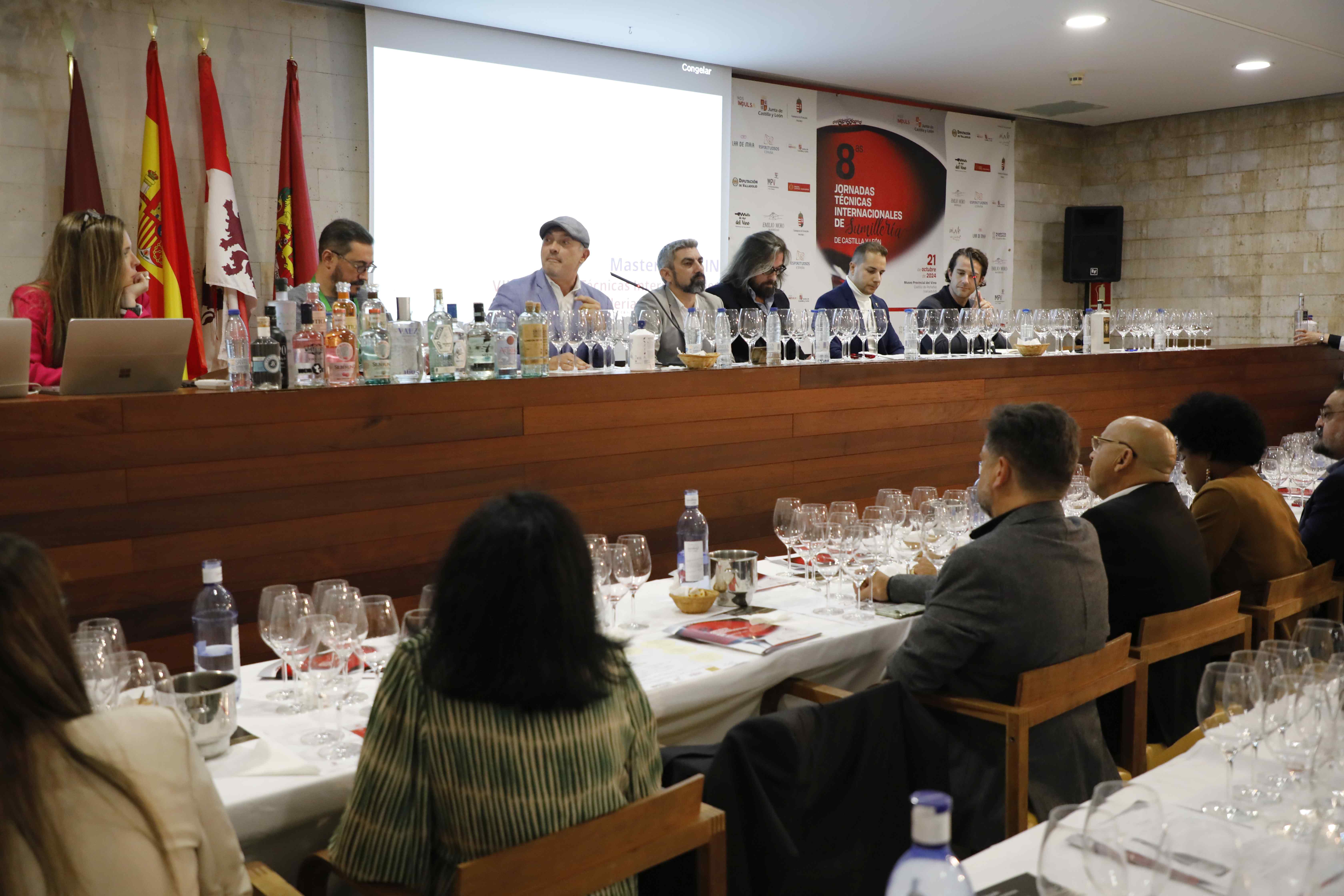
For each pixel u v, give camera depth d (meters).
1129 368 5.00
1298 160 8.30
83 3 4.80
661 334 5.39
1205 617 2.49
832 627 2.45
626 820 1.41
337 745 1.72
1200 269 8.89
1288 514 3.11
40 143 4.77
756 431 3.55
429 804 1.39
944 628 2.16
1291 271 8.41
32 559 1.11
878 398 3.92
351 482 2.68
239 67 5.24
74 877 1.06
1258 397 5.86
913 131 8.21
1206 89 7.80
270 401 2.53
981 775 2.12
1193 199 8.88
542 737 1.36
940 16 5.86
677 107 6.73
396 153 5.62
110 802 1.09
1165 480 2.70
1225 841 1.18
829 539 2.66
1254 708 1.43
